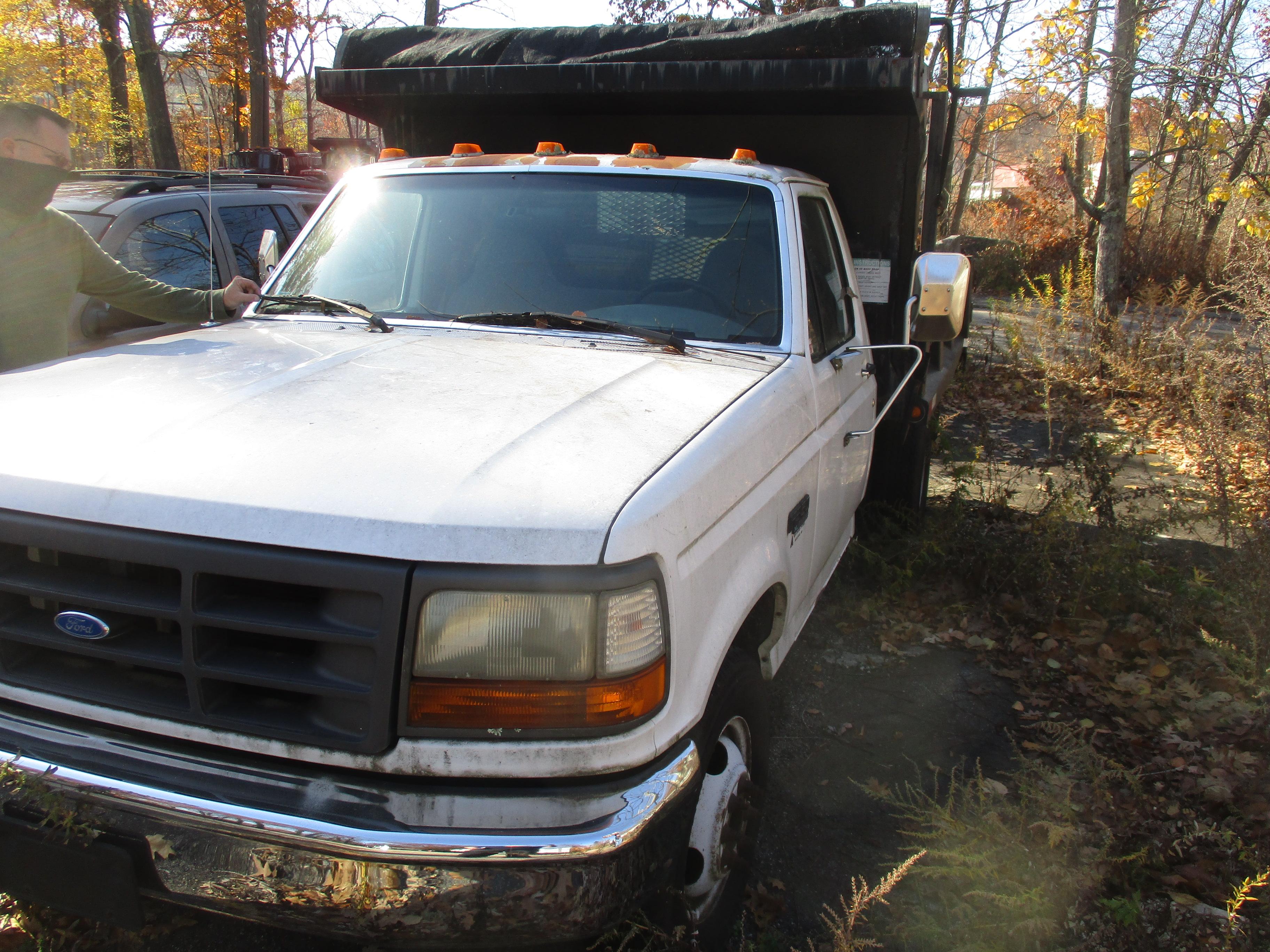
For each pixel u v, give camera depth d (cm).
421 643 168
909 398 460
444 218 333
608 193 327
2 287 330
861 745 359
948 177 526
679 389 250
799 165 434
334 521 171
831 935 264
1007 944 252
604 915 172
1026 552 476
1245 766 331
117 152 1695
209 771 179
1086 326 1008
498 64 426
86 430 201
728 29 402
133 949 250
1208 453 528
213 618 175
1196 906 262
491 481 181
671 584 186
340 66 460
